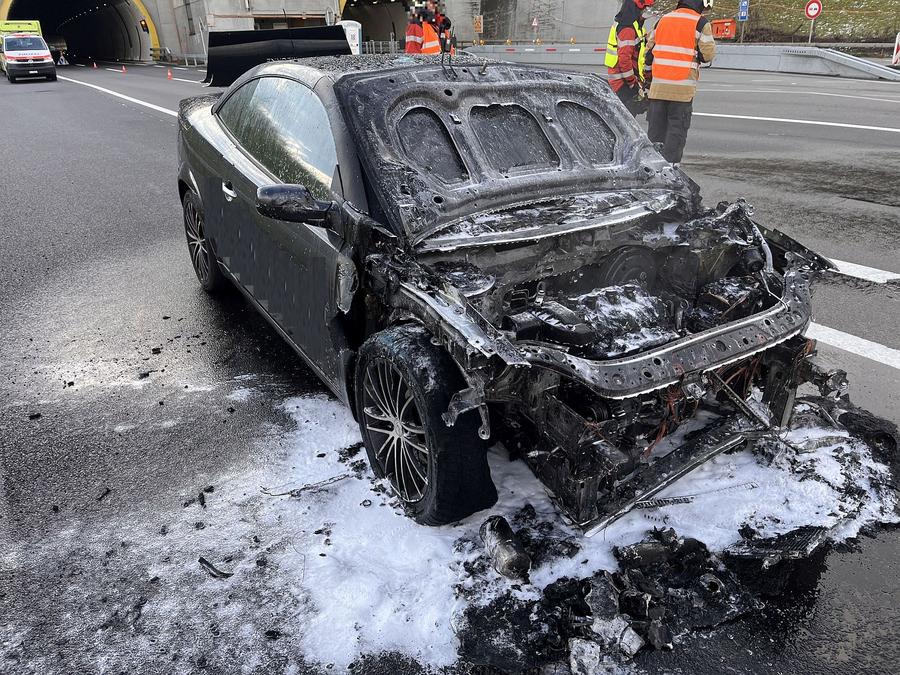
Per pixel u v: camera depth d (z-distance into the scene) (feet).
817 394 10.98
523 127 10.59
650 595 7.18
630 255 10.18
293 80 11.21
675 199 10.54
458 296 7.39
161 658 6.93
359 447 10.33
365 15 120.37
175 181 29.04
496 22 112.57
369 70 10.48
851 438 9.86
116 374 12.80
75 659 6.95
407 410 8.24
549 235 8.76
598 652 6.69
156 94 64.03
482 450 7.87
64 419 11.38
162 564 8.18
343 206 8.68
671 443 9.51
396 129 9.57
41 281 17.61
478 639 6.93
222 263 14.01
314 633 7.13
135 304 16.01
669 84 23.68
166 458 10.27
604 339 8.04
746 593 7.44
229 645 7.04
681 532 8.26
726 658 6.71
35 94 68.03
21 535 8.76
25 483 9.78
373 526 8.57
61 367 13.11
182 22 127.03
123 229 22.13
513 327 7.91
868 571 7.71
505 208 9.48
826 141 32.14
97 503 9.34
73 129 43.86
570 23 100.89
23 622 7.41
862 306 14.52
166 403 11.80
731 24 71.87
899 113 39.29
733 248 10.24
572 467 7.55
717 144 32.07
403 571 7.82
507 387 7.44
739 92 50.44
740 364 9.29
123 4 139.54
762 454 9.52
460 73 10.78
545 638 6.88
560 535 8.22
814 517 8.44
